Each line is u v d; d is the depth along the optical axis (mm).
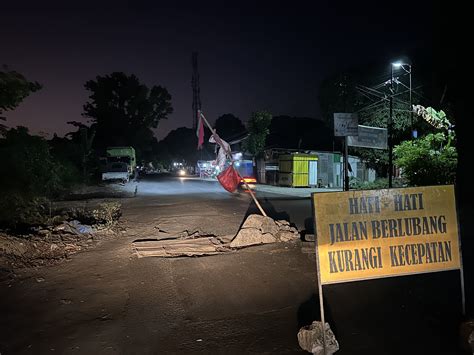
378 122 23484
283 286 6160
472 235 8664
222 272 6914
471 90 11898
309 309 5254
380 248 4379
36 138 18125
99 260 7914
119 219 13227
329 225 4266
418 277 6281
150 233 10656
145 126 66250
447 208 4602
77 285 6441
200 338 4535
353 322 4836
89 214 14461
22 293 6105
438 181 15602
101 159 43438
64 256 8266
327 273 4227
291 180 28203
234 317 5070
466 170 12219
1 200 11898
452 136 16547
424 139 17391
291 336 4516
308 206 15852
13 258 7840
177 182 36125
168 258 7922
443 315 4945
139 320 5055
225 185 9703
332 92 26516
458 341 4312
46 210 15258
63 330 4816
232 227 11172
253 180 31875
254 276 6660
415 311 5094
